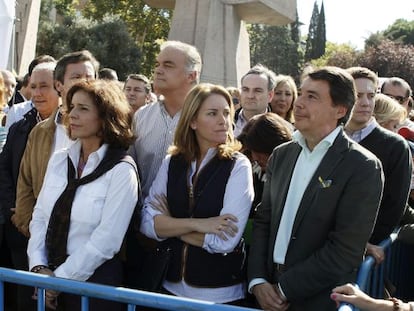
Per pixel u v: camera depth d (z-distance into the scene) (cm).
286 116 527
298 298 244
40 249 277
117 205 264
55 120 324
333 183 242
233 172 274
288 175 262
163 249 276
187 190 276
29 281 219
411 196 393
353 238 239
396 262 345
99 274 268
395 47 3894
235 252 275
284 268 253
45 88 359
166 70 316
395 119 396
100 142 279
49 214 274
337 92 246
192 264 268
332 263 239
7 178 353
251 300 288
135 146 330
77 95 276
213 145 278
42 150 321
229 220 265
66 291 214
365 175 239
